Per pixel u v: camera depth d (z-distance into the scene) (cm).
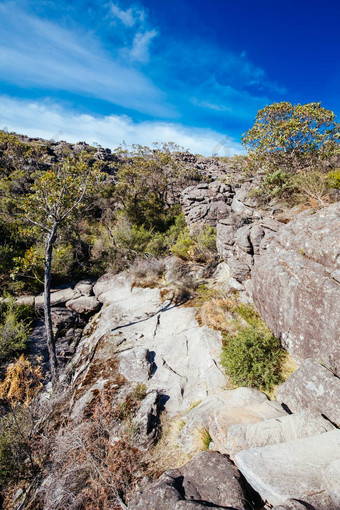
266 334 671
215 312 922
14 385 753
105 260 1755
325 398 423
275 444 343
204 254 1437
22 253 1570
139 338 938
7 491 518
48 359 1084
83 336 1194
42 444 572
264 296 725
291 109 1285
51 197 1110
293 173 1168
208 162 5862
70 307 1368
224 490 324
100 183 1265
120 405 622
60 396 756
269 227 913
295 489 277
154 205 2630
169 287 1252
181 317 987
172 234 1975
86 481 473
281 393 514
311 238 601
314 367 478
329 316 491
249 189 1261
